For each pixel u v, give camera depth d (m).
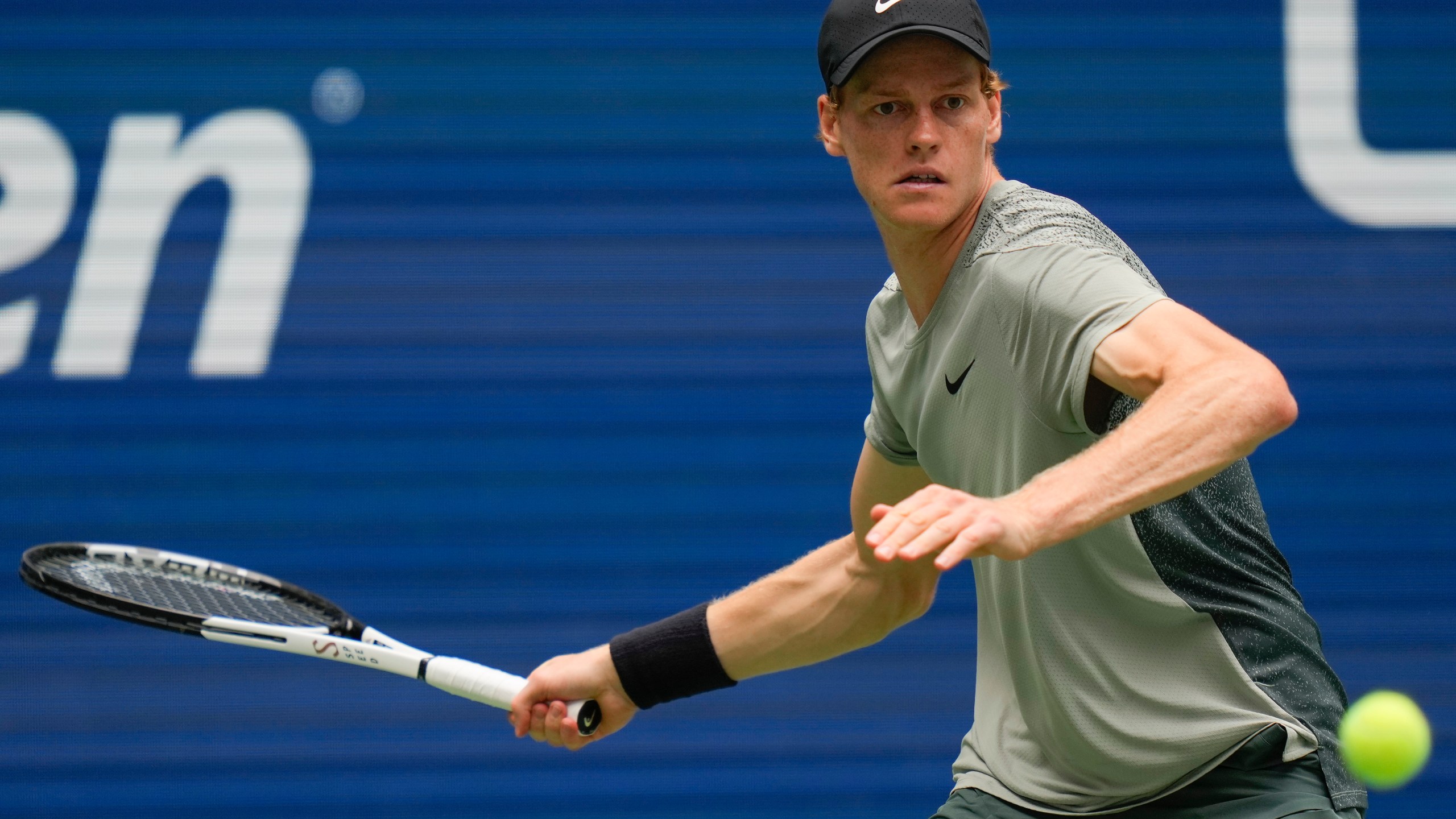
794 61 21.45
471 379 21.05
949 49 7.86
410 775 20.61
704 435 21.03
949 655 20.73
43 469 20.81
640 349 21.11
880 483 9.73
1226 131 21.56
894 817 20.55
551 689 10.07
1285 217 21.47
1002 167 21.53
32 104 21.20
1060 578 8.28
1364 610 21.05
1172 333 6.94
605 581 20.84
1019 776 9.02
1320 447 21.27
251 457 20.91
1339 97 21.56
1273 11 21.59
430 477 20.94
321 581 20.75
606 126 21.36
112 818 20.38
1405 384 21.31
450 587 20.77
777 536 20.95
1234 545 8.12
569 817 20.56
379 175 21.27
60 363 20.94
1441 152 21.44
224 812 20.47
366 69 21.38
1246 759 8.09
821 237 21.30
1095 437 7.68
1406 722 8.28
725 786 20.59
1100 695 8.34
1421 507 21.16
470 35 21.42
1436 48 21.56
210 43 21.36
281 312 21.09
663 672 9.98
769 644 9.93
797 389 21.11
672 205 21.28
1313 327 21.39
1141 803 8.52
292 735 20.61
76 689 20.56
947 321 8.24
